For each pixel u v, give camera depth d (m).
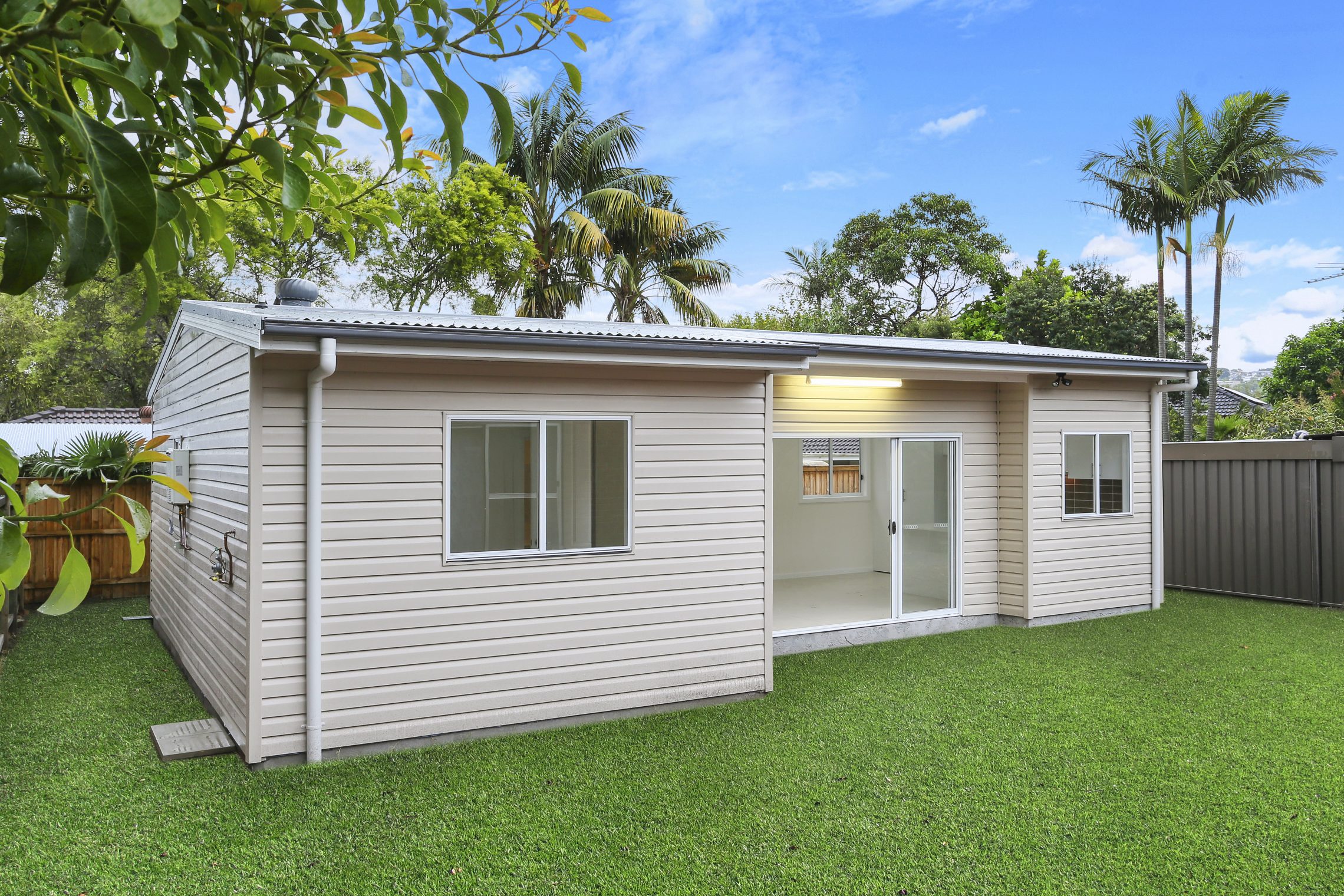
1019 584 9.70
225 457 6.15
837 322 30.80
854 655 8.34
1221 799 4.77
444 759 5.54
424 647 5.83
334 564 5.57
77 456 11.25
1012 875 3.93
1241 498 11.48
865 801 4.79
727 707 6.70
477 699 5.98
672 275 25.09
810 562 12.80
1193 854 4.12
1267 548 11.20
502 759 5.53
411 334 5.33
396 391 5.77
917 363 8.30
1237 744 5.68
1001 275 31.62
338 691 5.57
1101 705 6.59
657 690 6.61
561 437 6.31
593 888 3.85
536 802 4.80
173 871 4.01
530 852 4.19
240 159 1.27
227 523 6.06
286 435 5.48
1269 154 19.95
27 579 10.74
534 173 23.28
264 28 1.24
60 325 25.98
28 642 8.82
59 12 0.95
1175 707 6.51
